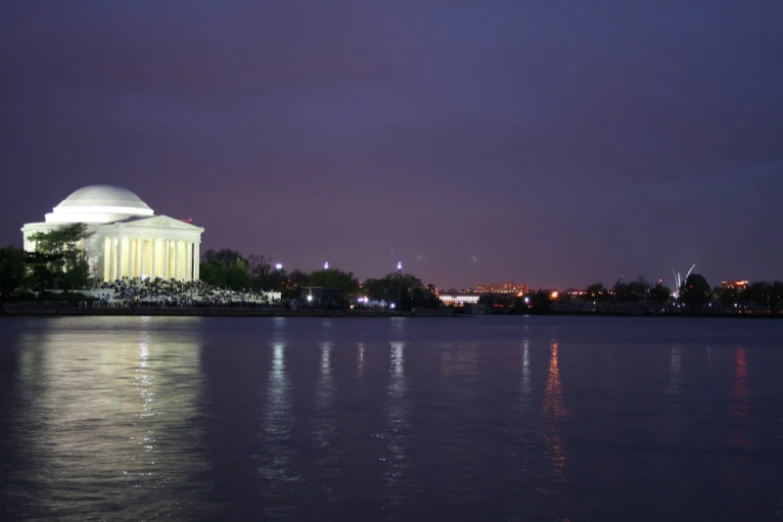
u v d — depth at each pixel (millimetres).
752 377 77750
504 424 48250
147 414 49812
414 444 42250
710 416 52281
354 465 37750
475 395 61156
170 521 30016
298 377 71812
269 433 44562
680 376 78438
